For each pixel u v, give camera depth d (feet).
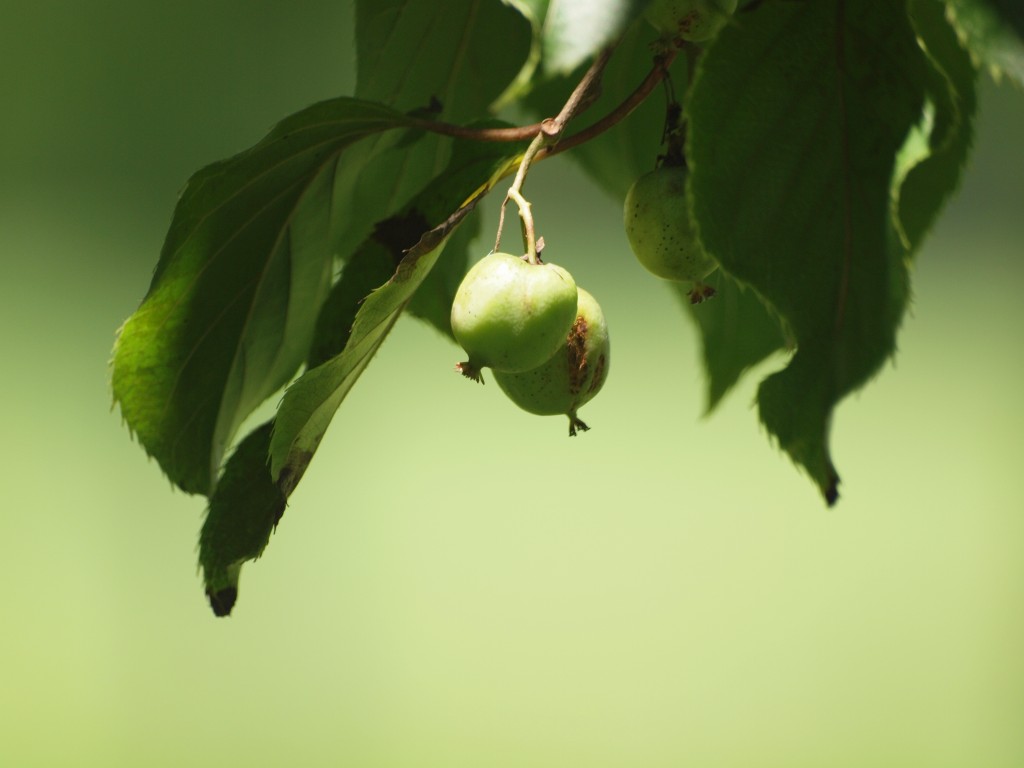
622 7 2.23
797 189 2.26
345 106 2.38
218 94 15.55
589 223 14.47
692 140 2.25
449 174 2.40
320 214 2.45
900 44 2.26
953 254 14.38
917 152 2.26
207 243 2.41
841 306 2.25
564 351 2.35
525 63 2.55
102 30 15.40
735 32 2.26
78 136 15.38
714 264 2.37
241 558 2.37
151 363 2.43
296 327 2.48
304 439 2.29
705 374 2.63
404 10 2.51
